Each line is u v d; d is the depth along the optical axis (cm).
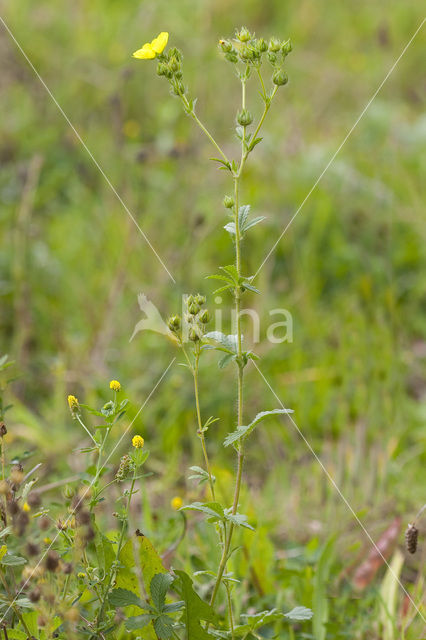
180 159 429
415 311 379
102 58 550
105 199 430
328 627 198
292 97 557
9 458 237
